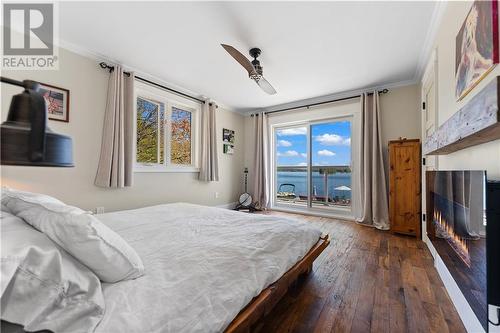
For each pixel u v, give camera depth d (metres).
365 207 3.58
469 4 1.28
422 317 1.42
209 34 2.25
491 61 1.00
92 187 2.64
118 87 2.77
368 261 2.24
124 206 2.97
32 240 0.69
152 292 0.80
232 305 0.90
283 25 2.10
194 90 3.84
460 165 1.48
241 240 1.36
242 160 5.26
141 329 0.66
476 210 0.91
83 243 0.75
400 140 3.10
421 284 1.80
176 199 3.69
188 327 0.74
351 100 3.93
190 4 1.84
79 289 0.68
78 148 2.53
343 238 2.97
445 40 1.80
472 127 0.88
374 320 1.39
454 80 1.57
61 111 2.41
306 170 4.61
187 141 4.01
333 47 2.46
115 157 2.72
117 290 0.78
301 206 4.62
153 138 3.42
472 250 0.95
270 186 4.95
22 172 2.16
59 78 2.40
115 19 2.03
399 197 3.10
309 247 1.68
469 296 1.00
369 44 2.41
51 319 0.60
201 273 0.97
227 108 4.80
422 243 2.77
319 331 1.31
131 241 1.29
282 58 2.71
